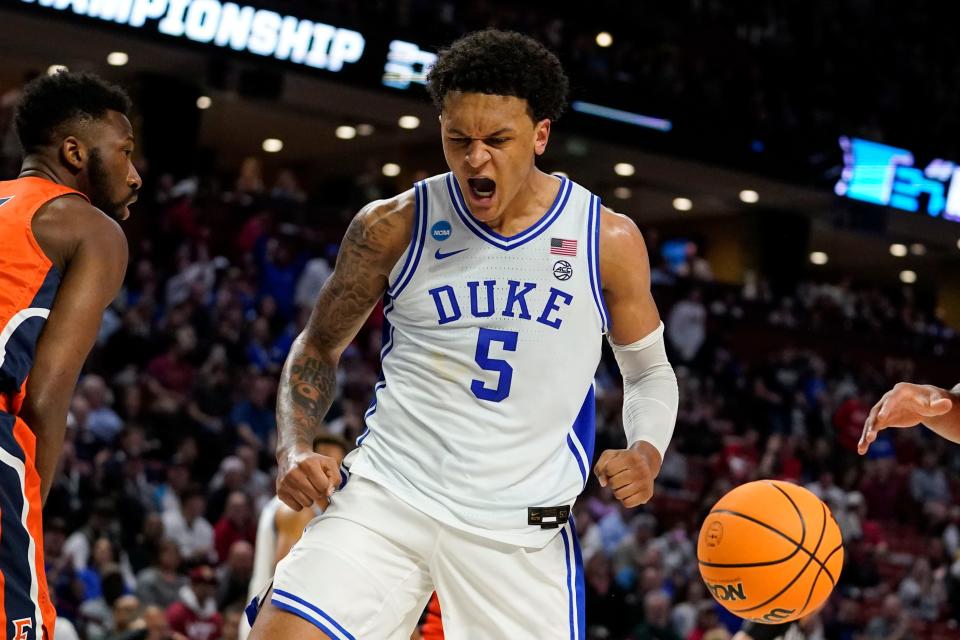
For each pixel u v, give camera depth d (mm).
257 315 26562
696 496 27578
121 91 5629
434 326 5238
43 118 5414
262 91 29484
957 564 26562
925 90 41156
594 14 36750
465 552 5113
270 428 22406
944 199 39469
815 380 35188
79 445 19141
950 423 5566
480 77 4934
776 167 36406
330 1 29344
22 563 4766
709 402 32531
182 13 27156
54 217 5121
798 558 5488
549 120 5168
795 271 41562
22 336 4918
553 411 5211
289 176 32562
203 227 28453
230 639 14930
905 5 43094
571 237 5281
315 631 4930
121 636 14078
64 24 26562
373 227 5371
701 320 34281
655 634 19750
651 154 35188
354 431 22500
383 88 30094
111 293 5191
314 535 5156
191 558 17672
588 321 5270
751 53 39094
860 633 24047
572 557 5297
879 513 31109
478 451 5137
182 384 22984
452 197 5332
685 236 44312
